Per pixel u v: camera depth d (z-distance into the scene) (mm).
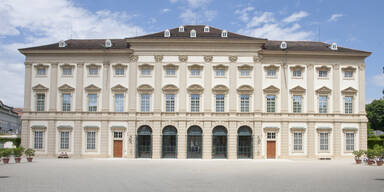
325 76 57156
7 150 44562
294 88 56188
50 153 55656
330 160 53219
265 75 56531
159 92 55844
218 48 56469
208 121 55250
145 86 55875
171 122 55375
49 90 56812
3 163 44094
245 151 55500
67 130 55875
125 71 56594
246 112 55500
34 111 56531
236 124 55375
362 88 57094
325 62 57125
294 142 55844
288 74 56688
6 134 92875
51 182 25594
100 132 55750
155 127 55312
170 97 55969
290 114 56062
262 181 26797
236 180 27312
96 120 55969
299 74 56969
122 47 58344
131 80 56125
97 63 56812
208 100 55594
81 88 56469
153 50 56531
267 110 56219
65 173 31844
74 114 56125
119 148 55562
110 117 55812
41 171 33562
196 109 55812
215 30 61750
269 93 56156
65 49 56531
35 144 56156
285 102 56125
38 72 57375
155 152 54969
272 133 55812
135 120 55438
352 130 56312
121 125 55750
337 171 35250
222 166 40906
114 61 56781
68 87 56469
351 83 57250
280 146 55562
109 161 48469
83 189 22406
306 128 56094
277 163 46375
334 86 56844
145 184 24766
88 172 32875
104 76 56469
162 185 24312
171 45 56500
